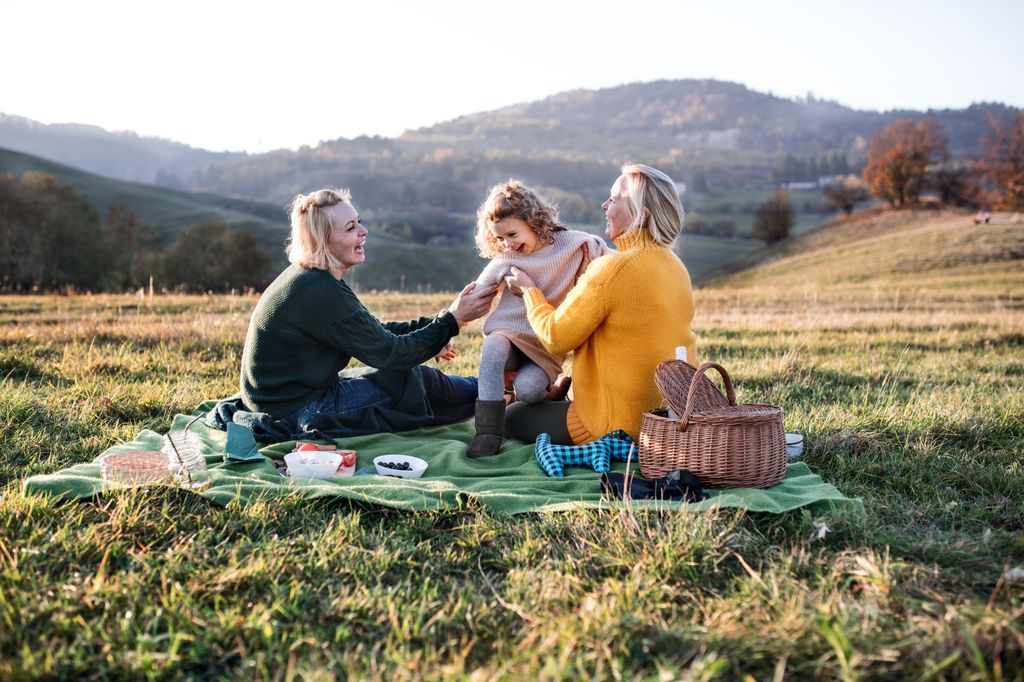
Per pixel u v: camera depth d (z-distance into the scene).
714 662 2.10
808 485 3.66
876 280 37.03
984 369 7.70
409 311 14.01
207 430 4.45
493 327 4.49
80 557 2.75
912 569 2.79
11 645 2.19
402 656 2.19
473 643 2.31
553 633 2.25
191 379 6.04
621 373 3.97
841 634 2.16
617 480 3.57
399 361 4.29
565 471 3.96
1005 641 2.18
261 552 2.81
